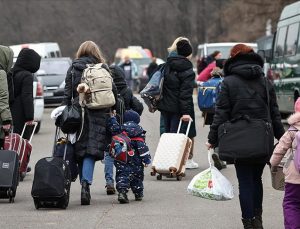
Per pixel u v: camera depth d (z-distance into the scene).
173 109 30.75
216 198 20.72
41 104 50.78
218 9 189.38
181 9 197.25
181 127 31.45
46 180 23.72
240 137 19.77
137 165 25.42
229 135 19.86
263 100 20.23
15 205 25.11
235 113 20.12
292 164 18.61
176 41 30.80
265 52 56.28
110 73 24.97
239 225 21.81
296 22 49.94
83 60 25.17
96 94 24.17
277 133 20.67
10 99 28.66
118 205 24.91
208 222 22.25
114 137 24.86
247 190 20.09
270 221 22.41
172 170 29.73
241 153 19.64
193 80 30.75
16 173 25.59
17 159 25.58
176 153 29.88
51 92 68.75
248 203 20.06
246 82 20.23
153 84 30.72
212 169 20.97
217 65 33.38
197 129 51.81
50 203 24.05
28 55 28.75
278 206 24.77
